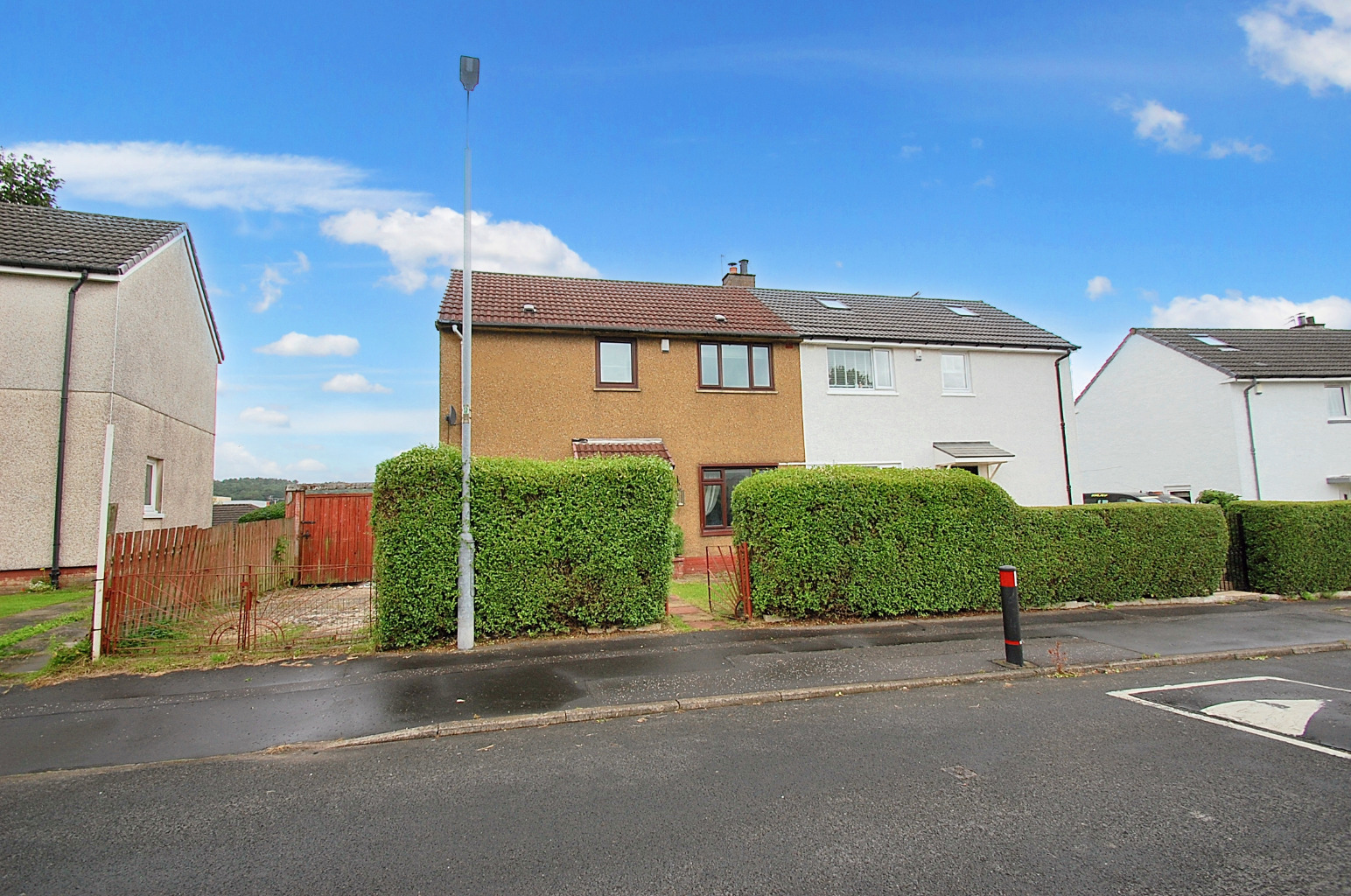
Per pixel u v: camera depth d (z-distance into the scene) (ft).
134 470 43.45
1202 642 28.09
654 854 11.50
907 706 20.20
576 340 51.44
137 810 13.52
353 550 43.68
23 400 38.63
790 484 32.68
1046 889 10.32
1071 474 62.23
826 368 57.21
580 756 16.30
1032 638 28.91
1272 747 16.46
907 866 11.01
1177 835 12.00
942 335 60.90
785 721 18.86
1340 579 41.70
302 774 15.33
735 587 34.17
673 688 21.58
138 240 46.21
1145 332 81.51
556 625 29.01
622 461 30.42
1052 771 14.99
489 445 48.96
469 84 28.96
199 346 56.85
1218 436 72.13
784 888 10.43
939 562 33.91
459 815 13.15
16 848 11.99
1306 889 10.28
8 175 71.36
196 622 29.53
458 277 58.29
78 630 28.07
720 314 57.82
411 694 20.93
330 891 10.52
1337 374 70.95
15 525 37.93
